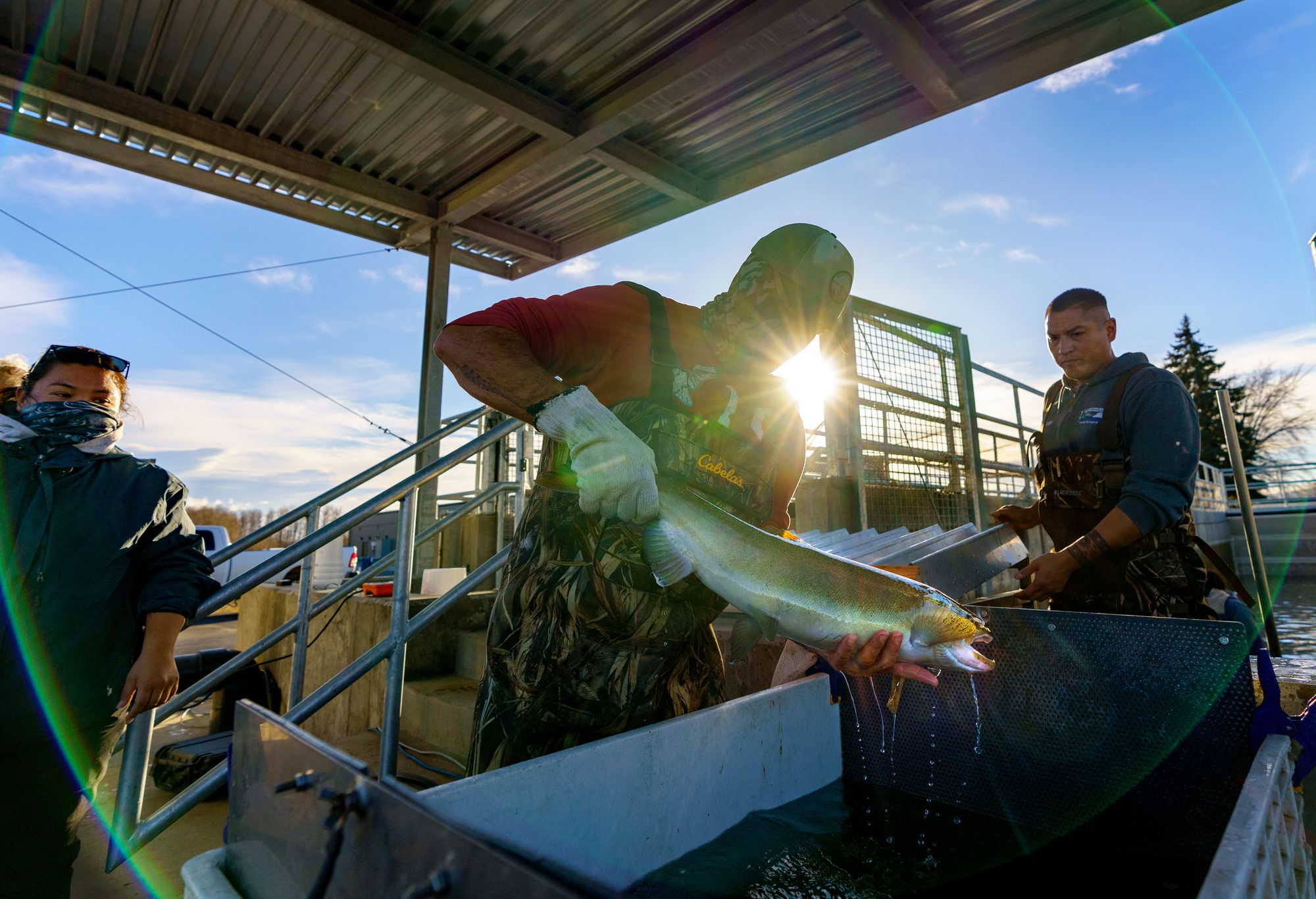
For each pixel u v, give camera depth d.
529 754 1.50
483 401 1.37
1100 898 1.18
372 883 0.60
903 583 1.54
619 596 1.48
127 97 4.49
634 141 5.10
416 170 5.61
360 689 4.54
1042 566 2.21
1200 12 3.42
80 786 1.80
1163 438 2.17
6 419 1.84
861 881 1.25
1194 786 1.33
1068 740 1.49
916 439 5.07
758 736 1.49
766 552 1.52
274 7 3.60
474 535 6.68
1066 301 2.51
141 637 1.98
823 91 4.53
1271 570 12.10
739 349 1.62
